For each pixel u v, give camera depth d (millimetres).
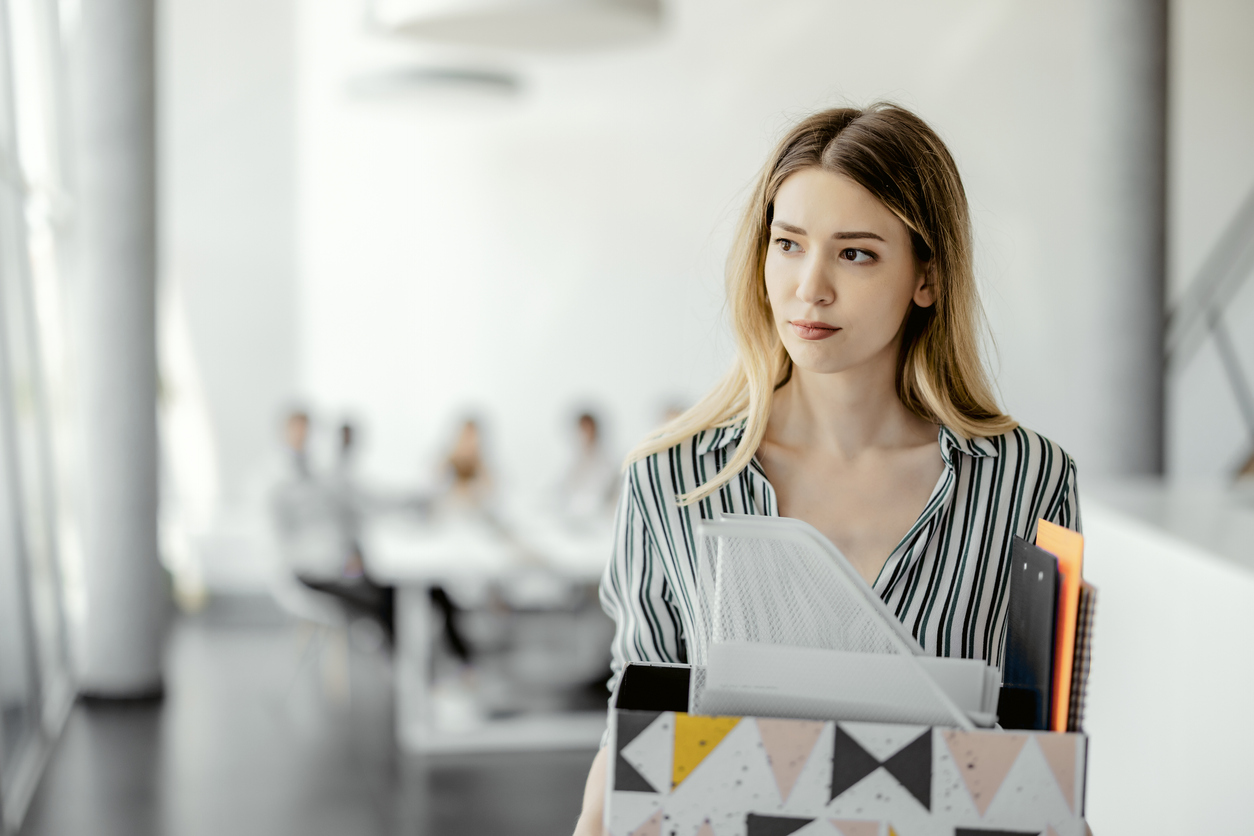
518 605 7066
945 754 809
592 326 7750
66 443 5590
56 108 5496
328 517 5645
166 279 7270
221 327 7352
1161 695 2020
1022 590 917
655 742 816
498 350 7691
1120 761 2203
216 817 3916
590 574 4742
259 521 7340
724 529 882
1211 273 7875
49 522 5191
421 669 4699
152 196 5082
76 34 4957
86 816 3900
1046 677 853
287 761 4496
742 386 1133
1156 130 4914
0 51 4363
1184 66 7867
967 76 7777
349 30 7348
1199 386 7828
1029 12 7770
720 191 7727
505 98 6352
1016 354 7828
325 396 7512
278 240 7398
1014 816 808
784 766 812
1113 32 4914
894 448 1115
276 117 7348
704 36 7660
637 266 7746
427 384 7633
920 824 810
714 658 853
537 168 7656
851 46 7730
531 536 5309
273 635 6625
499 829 3848
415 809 4023
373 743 4738
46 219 5160
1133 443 4973
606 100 7664
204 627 6773
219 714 5074
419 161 7547
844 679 849
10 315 4469
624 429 7793
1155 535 2088
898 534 1093
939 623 1082
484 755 4609
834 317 984
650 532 1109
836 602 941
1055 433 7848
